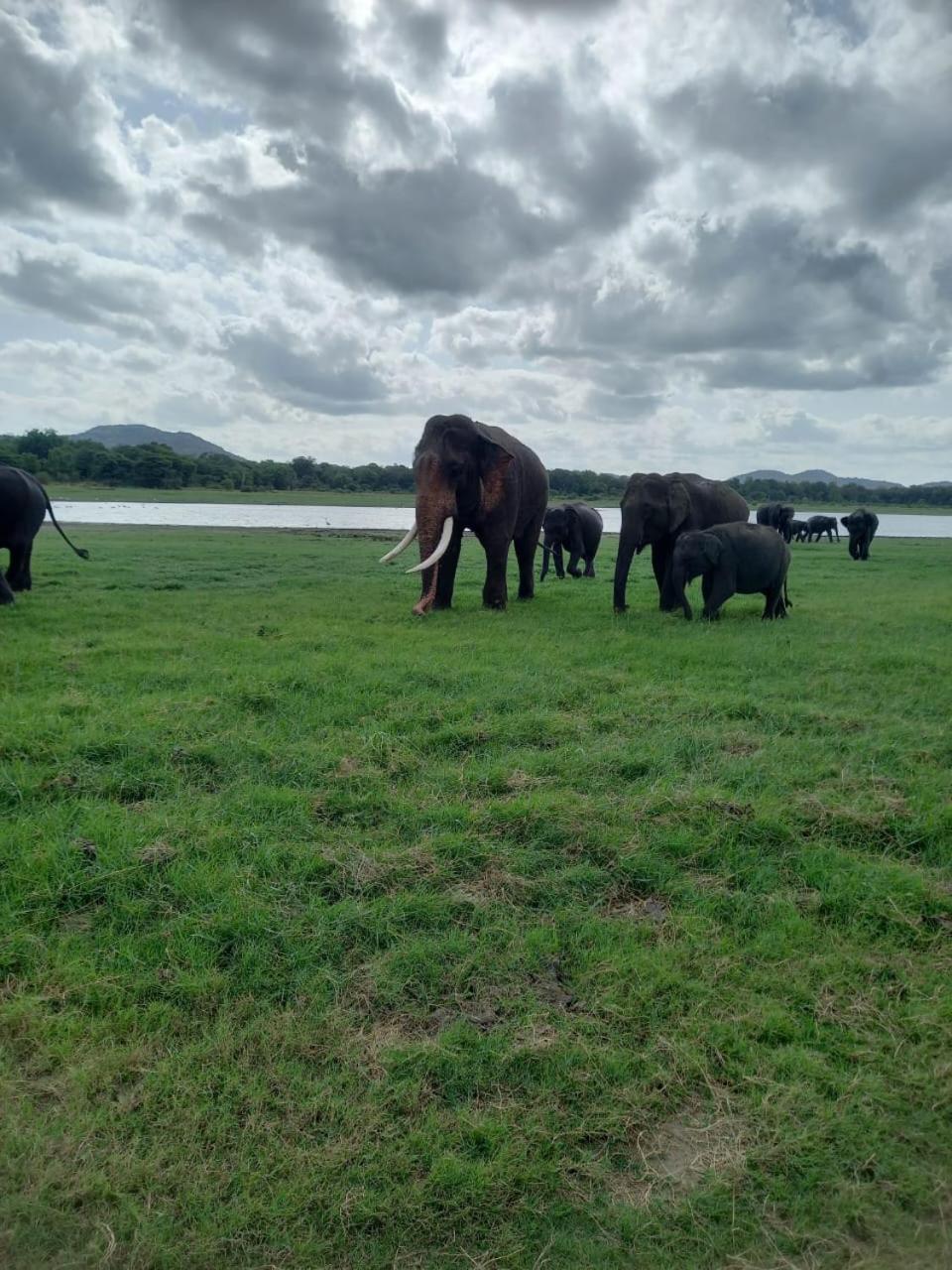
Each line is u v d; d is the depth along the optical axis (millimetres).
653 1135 2771
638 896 4156
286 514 61250
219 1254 2334
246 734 5828
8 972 3404
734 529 11680
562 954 3625
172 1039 3074
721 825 4645
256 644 9141
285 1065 2957
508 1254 2355
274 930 3658
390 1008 3289
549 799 4836
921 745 6102
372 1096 2842
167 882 3988
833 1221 2482
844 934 3832
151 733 5711
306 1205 2465
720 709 6816
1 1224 2367
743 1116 2838
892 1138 2744
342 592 14781
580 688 7332
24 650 8531
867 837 4684
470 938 3680
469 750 5828
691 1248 2395
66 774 5074
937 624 11930
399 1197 2496
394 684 7219
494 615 11812
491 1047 3045
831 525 44188
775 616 12461
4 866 4094
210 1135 2688
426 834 4535
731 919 3947
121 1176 2525
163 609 12031
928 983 3486
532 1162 2637
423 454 11688
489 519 12328
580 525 19406
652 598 14797
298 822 4625
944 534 62562
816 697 7473
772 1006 3316
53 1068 2951
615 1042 3133
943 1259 2365
